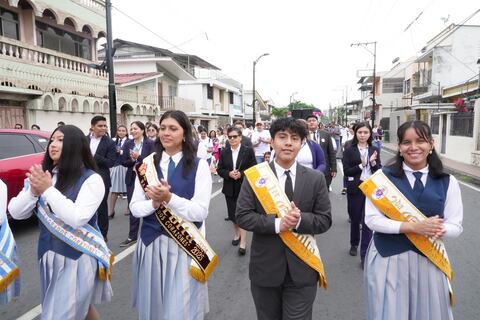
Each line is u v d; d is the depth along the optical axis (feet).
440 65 74.54
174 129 8.00
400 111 103.55
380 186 7.45
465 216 22.86
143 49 85.10
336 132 64.49
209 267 8.02
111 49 35.55
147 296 7.82
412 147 7.18
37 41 44.39
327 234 18.98
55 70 42.75
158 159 8.28
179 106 79.10
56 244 7.58
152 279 7.81
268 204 7.30
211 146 39.29
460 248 16.70
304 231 7.16
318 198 7.52
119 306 11.44
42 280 7.77
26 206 7.59
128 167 19.17
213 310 11.25
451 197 7.27
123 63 72.69
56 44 47.75
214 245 17.39
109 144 17.21
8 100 35.55
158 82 73.77
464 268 14.33
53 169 8.04
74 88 44.75
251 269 7.68
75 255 7.59
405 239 7.30
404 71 118.01
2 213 7.38
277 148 7.43
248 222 7.26
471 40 72.64
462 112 55.36
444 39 76.28
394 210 7.25
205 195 8.11
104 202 17.01
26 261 15.15
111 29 35.47
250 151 17.37
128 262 15.07
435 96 72.43
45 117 39.88
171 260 7.77
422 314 7.20
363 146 15.47
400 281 7.28
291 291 7.48
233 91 122.11
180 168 8.11
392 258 7.37
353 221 15.67
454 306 11.31
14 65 36.58
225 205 26.02
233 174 16.58
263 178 7.45
